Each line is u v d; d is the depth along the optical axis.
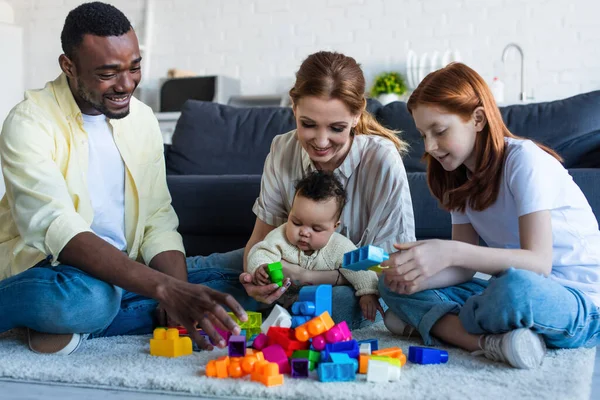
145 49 4.92
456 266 1.38
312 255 1.64
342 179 1.67
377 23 4.51
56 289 1.34
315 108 1.43
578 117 2.57
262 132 2.90
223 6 4.82
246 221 2.42
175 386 1.12
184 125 2.98
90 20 1.41
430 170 1.58
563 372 1.20
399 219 1.62
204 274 1.73
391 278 1.34
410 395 1.05
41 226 1.36
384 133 1.75
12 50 4.82
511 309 1.24
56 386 1.17
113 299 1.41
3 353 1.39
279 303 1.73
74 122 1.52
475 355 1.33
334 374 1.14
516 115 2.66
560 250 1.43
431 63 4.25
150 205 1.71
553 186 1.41
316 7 4.64
